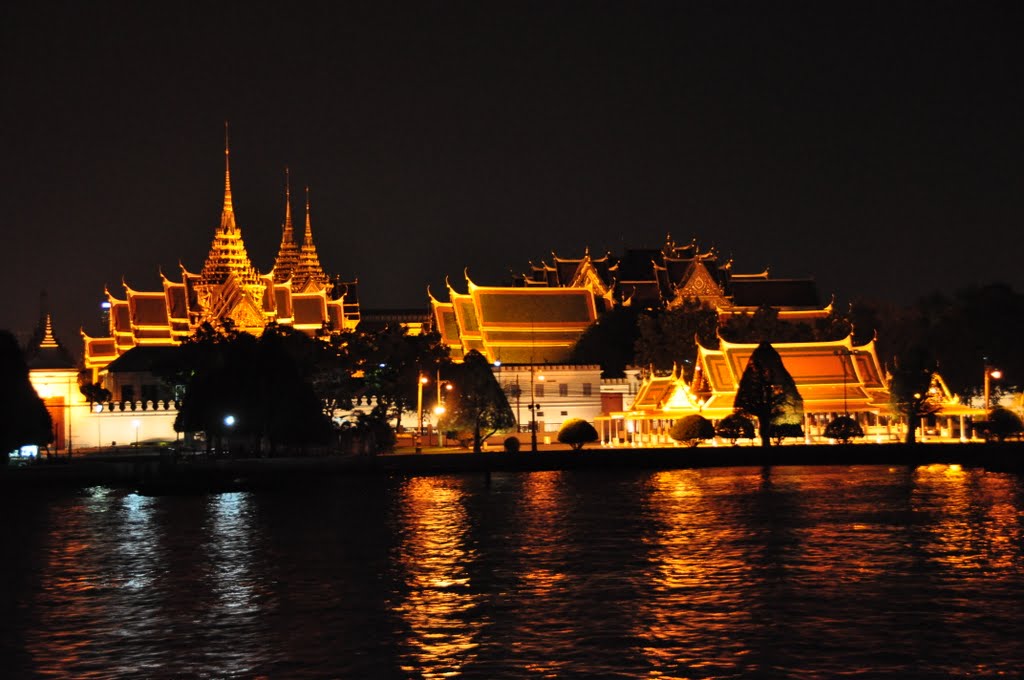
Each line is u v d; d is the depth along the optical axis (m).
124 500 99.69
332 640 48.31
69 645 48.25
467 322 187.38
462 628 49.81
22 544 74.12
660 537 72.00
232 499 98.38
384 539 73.31
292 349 152.25
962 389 173.12
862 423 138.62
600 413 168.75
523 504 89.75
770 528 74.88
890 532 72.62
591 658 45.22
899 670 43.44
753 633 48.25
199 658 46.12
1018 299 175.62
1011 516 79.12
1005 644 46.41
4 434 115.69
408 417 168.12
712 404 131.75
